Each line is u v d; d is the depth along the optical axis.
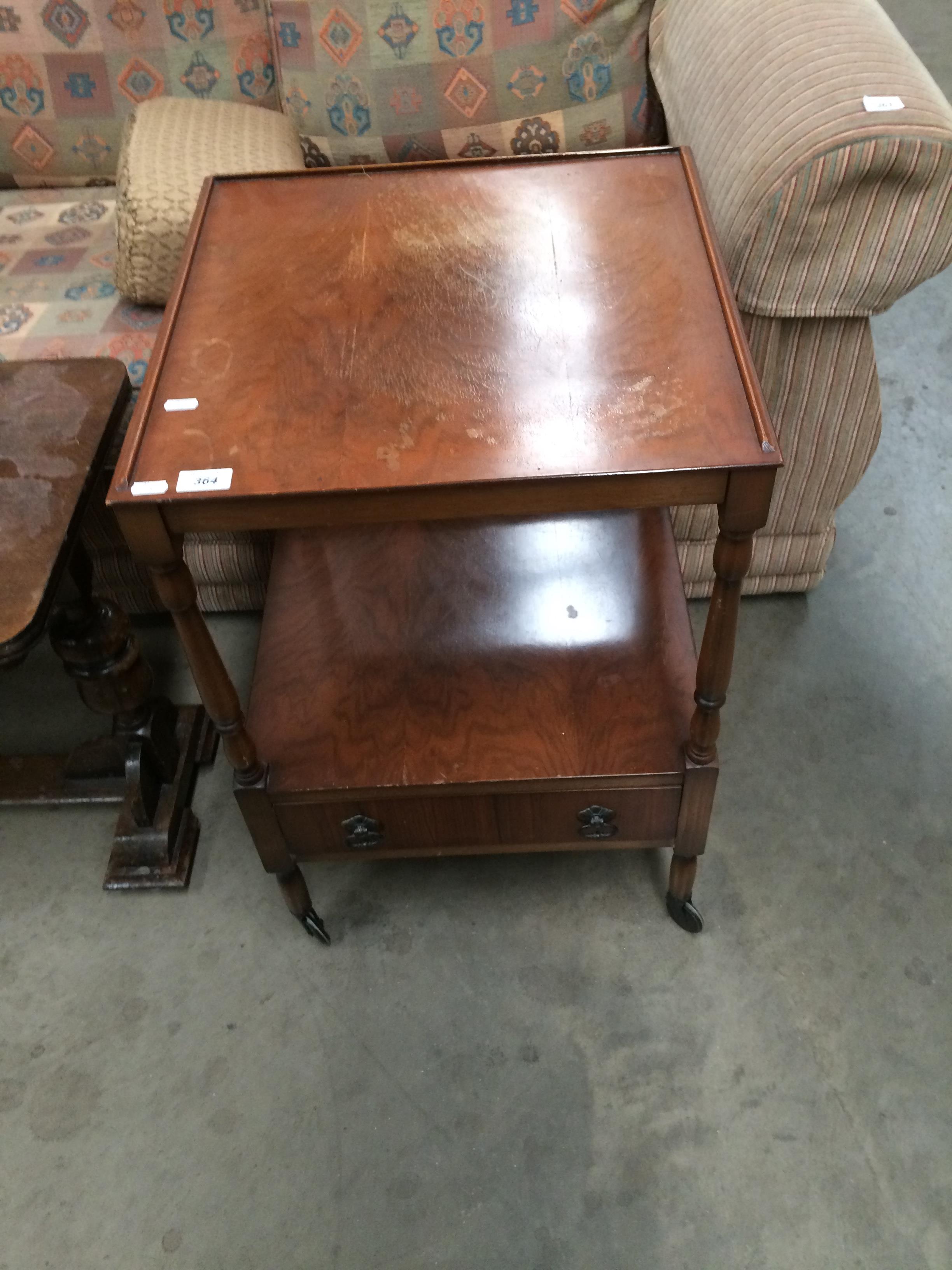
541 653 1.14
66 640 1.18
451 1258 1.02
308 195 1.10
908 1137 1.06
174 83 1.62
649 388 0.84
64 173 1.71
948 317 2.05
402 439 0.82
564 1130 1.09
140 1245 1.04
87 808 1.41
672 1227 1.02
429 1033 1.17
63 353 1.35
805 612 1.56
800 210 1.05
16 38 1.58
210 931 1.28
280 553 1.30
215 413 0.86
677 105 1.32
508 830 1.09
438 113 1.53
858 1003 1.16
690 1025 1.15
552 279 0.96
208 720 1.45
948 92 2.54
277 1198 1.07
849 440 1.33
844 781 1.36
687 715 1.06
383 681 1.12
